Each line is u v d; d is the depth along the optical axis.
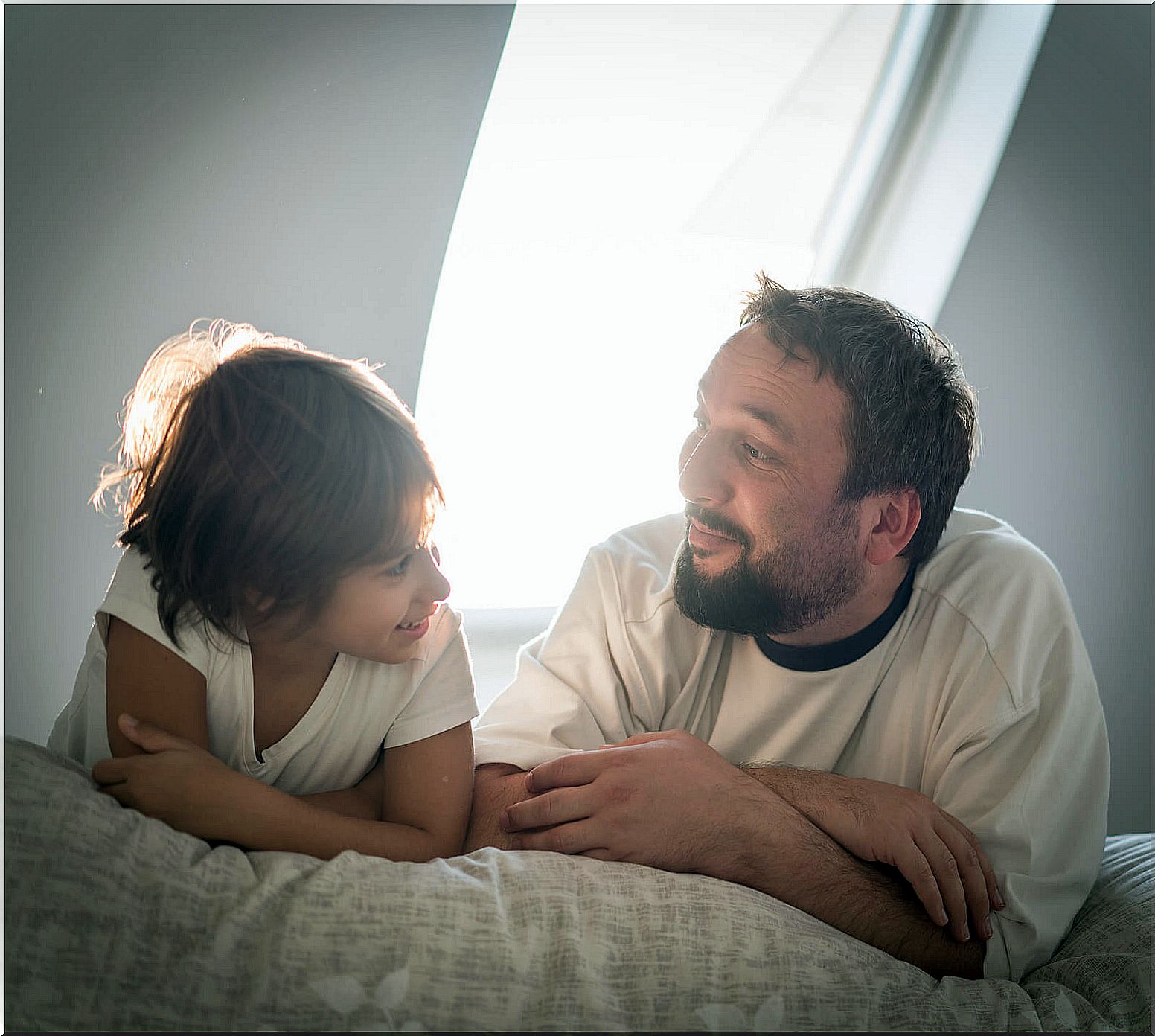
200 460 0.86
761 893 0.90
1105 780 1.11
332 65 1.79
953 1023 0.83
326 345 2.00
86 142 1.69
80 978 0.72
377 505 0.85
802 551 1.11
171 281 1.82
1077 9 2.06
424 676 0.99
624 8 2.13
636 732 1.23
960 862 0.98
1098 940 1.01
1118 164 2.14
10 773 0.81
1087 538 2.27
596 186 2.46
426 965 0.75
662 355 2.66
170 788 0.84
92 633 1.02
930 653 1.17
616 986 0.78
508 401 2.60
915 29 2.12
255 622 0.89
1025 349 2.26
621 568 1.29
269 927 0.75
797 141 2.43
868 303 1.18
